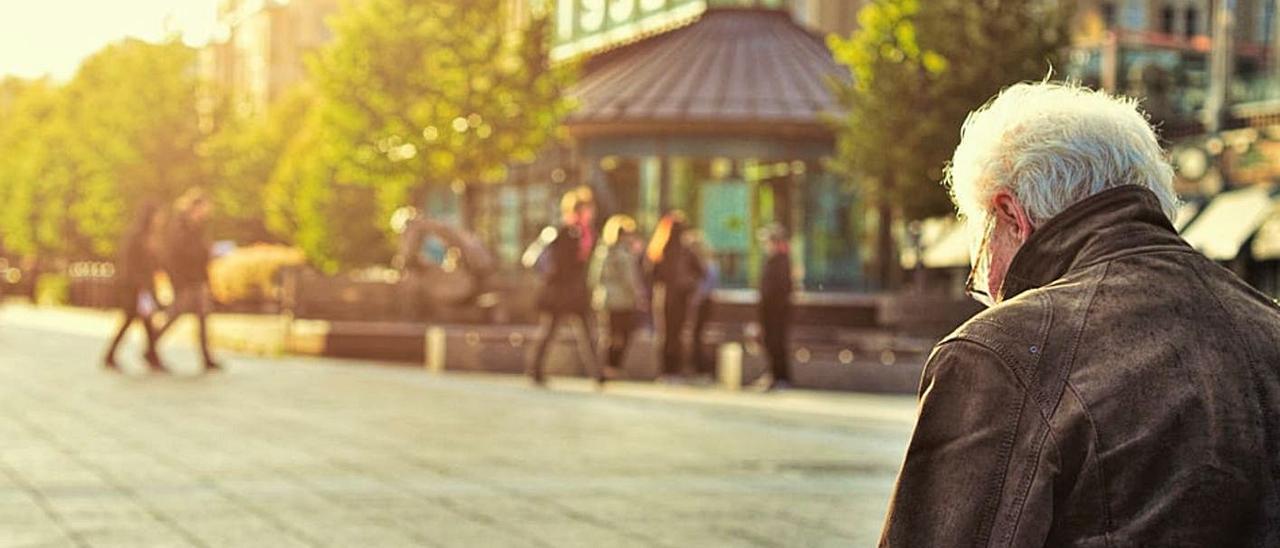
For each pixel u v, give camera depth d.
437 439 12.23
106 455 10.68
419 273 29.16
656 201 39.12
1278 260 35.91
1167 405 2.21
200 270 20.30
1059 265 2.42
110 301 50.28
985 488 2.21
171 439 11.79
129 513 8.12
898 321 24.61
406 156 37.34
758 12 42.34
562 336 22.06
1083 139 2.43
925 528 2.24
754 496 9.26
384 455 11.02
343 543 7.32
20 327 35.38
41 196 68.00
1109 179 2.44
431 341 22.81
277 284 42.09
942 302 24.50
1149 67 42.22
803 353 23.30
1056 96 2.49
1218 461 2.18
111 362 20.48
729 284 38.75
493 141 37.25
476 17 37.00
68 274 61.16
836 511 8.70
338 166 37.75
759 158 38.75
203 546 7.17
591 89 41.41
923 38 28.25
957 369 2.27
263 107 93.88
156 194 57.41
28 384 17.28
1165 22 54.03
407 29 36.75
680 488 9.55
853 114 29.33
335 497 8.85
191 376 19.28
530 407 15.75
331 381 19.09
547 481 9.74
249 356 24.92
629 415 15.04
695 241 21.58
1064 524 2.20
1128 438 2.19
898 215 31.25
